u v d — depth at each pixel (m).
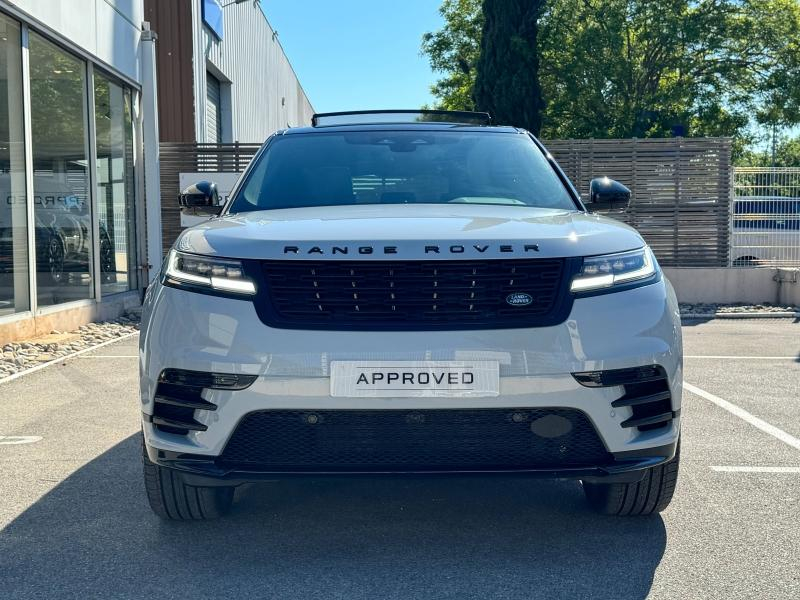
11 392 6.02
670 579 2.82
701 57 27.66
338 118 5.01
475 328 2.78
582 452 2.87
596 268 2.93
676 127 17.09
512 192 4.00
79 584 2.79
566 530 3.30
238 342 2.78
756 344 8.98
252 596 2.69
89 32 9.98
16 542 3.16
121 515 3.46
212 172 13.05
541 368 2.77
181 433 2.89
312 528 3.32
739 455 4.42
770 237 13.39
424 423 2.79
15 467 4.14
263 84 28.86
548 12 25.75
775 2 26.92
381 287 2.80
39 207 8.66
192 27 17.39
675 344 2.96
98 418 5.21
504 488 3.84
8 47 8.00
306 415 2.77
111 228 11.05
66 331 9.14
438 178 4.07
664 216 13.48
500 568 2.92
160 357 2.88
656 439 2.91
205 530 3.29
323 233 2.98
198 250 3.00
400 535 3.24
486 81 20.73
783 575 2.86
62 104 9.37
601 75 25.38
